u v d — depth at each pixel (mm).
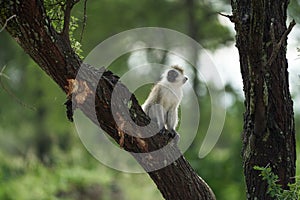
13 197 27062
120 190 31422
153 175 9727
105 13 30203
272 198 9789
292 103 10141
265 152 9891
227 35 30078
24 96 33469
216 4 30281
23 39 9188
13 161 32656
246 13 9859
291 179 9977
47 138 37312
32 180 28953
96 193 30203
